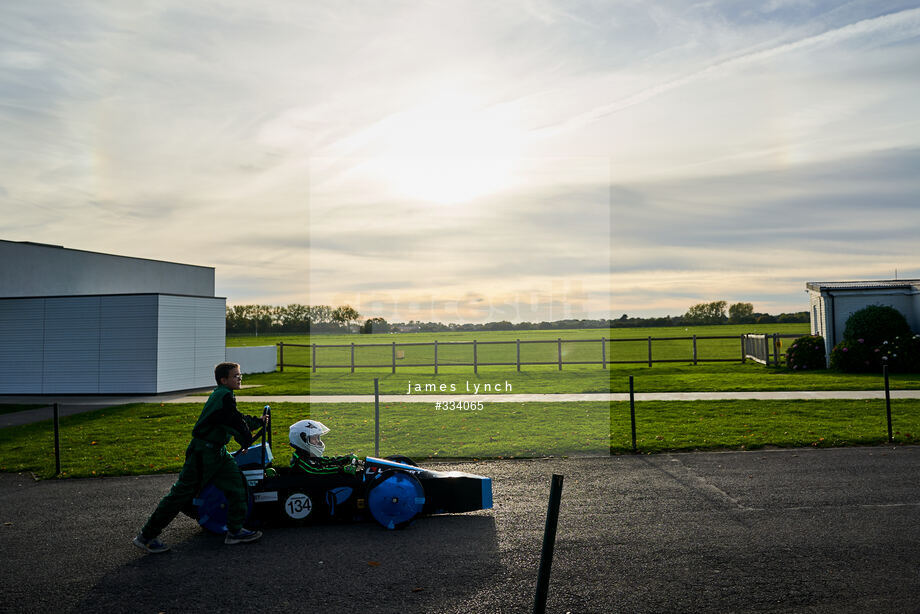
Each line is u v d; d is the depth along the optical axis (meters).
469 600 5.23
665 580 5.59
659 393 18.86
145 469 10.55
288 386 23.19
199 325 24.62
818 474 9.31
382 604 5.18
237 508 6.80
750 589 5.35
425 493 7.49
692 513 7.58
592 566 5.96
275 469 7.52
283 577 5.81
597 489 8.82
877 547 6.28
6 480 10.12
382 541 6.82
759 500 8.06
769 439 11.79
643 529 7.03
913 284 25.98
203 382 24.78
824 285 27.33
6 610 5.18
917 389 18.11
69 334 23.42
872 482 8.78
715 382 21.47
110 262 30.00
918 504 7.70
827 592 5.25
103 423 15.73
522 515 7.69
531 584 5.55
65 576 5.93
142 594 5.48
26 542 6.98
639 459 10.72
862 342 23.75
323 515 7.38
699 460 10.52
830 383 20.06
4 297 24.42
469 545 6.62
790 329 66.69
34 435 14.15
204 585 5.66
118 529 7.43
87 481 9.92
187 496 6.58
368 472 7.47
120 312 23.02
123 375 22.91
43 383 23.56
